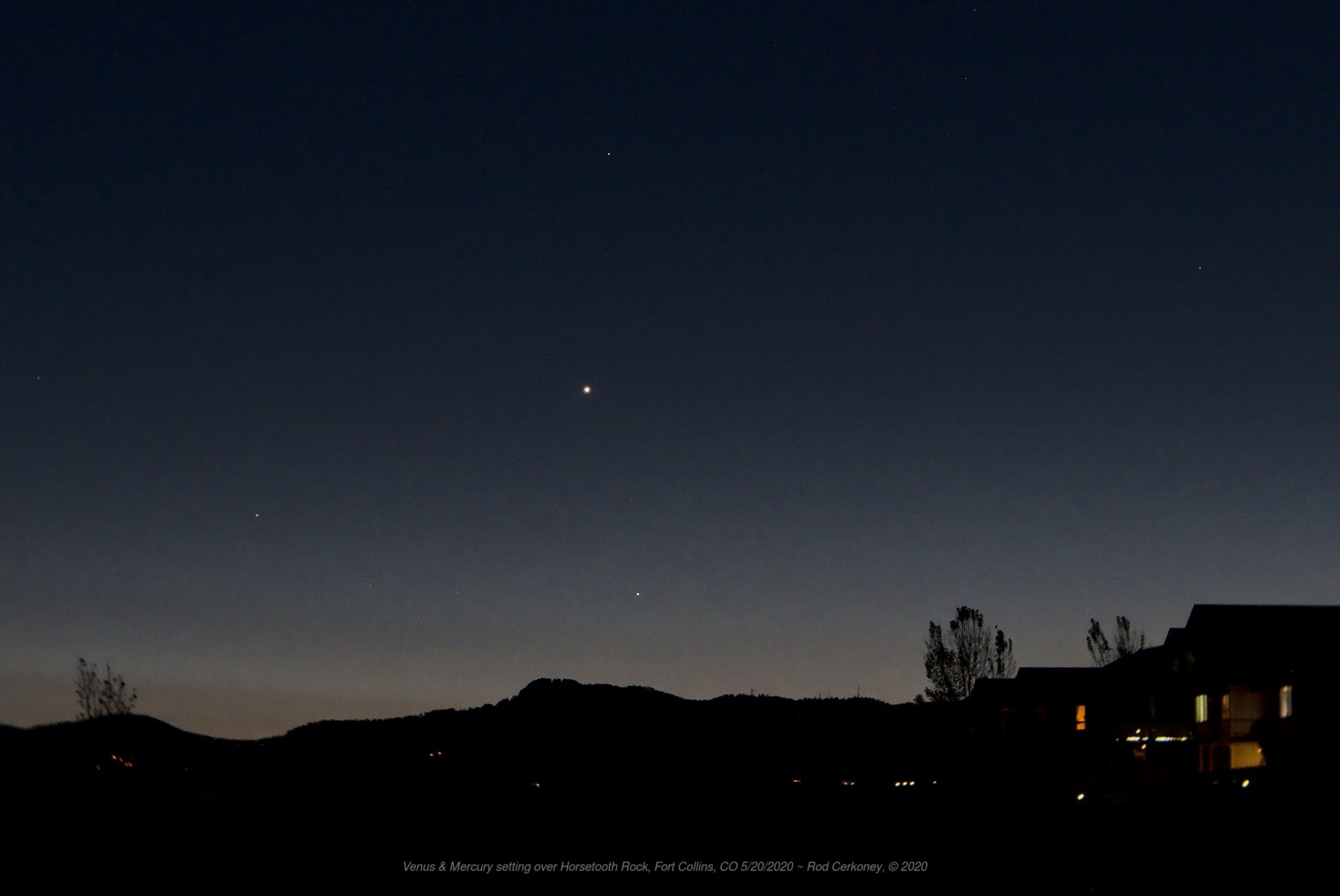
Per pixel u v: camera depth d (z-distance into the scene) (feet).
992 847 104.99
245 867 96.53
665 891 86.99
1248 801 115.44
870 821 127.65
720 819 130.31
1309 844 95.45
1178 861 91.30
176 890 86.17
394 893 86.89
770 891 86.28
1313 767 130.00
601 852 106.42
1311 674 141.79
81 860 97.19
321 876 93.40
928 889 85.46
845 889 86.33
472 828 121.08
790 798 151.53
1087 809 125.18
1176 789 129.18
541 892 87.25
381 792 151.23
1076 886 83.61
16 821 110.32
